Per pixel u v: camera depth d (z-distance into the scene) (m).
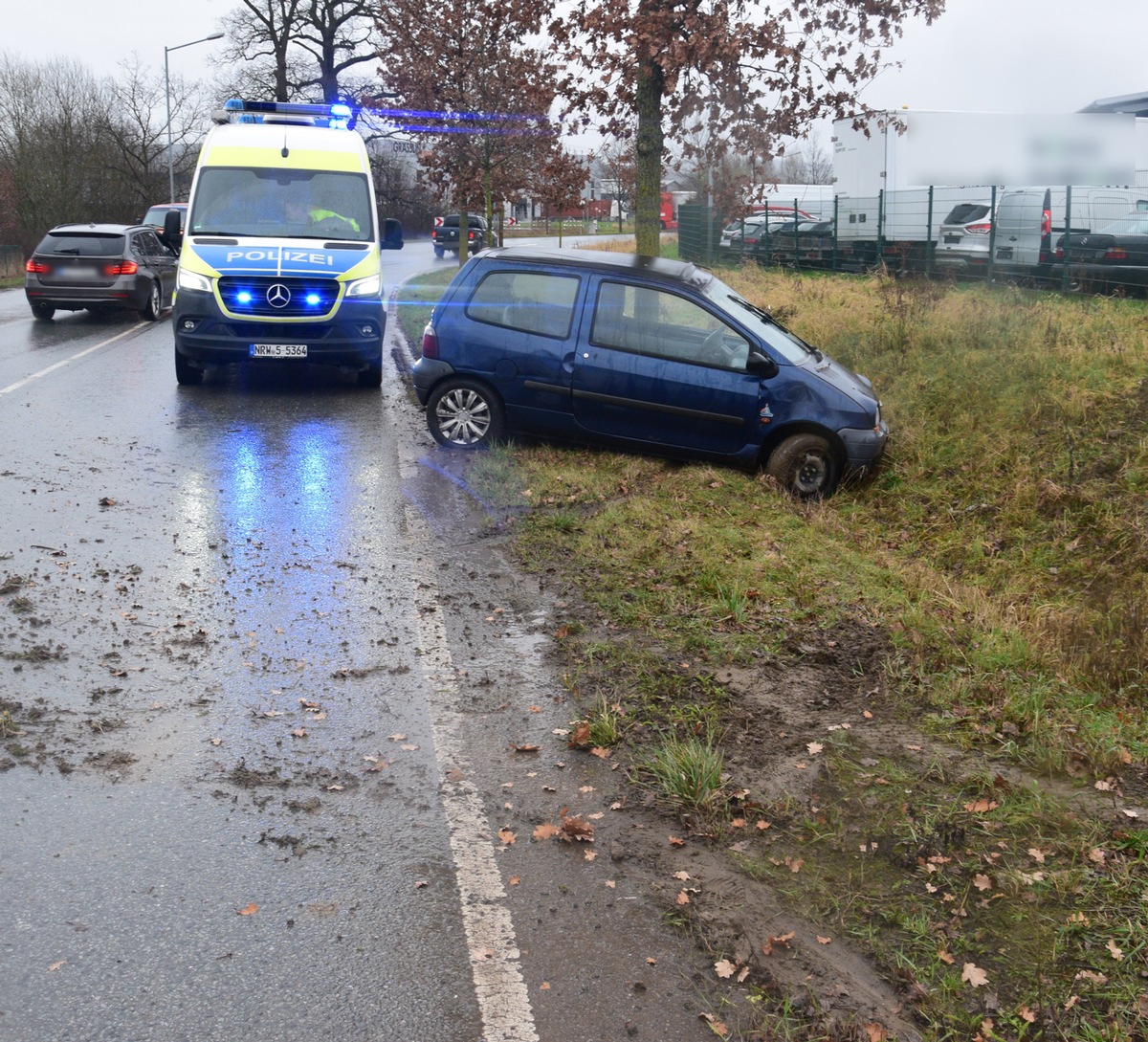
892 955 3.29
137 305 19.53
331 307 12.19
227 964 3.18
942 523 8.84
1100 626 6.50
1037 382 10.88
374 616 5.93
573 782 4.31
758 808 4.11
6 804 3.96
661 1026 3.00
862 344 13.38
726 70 11.73
